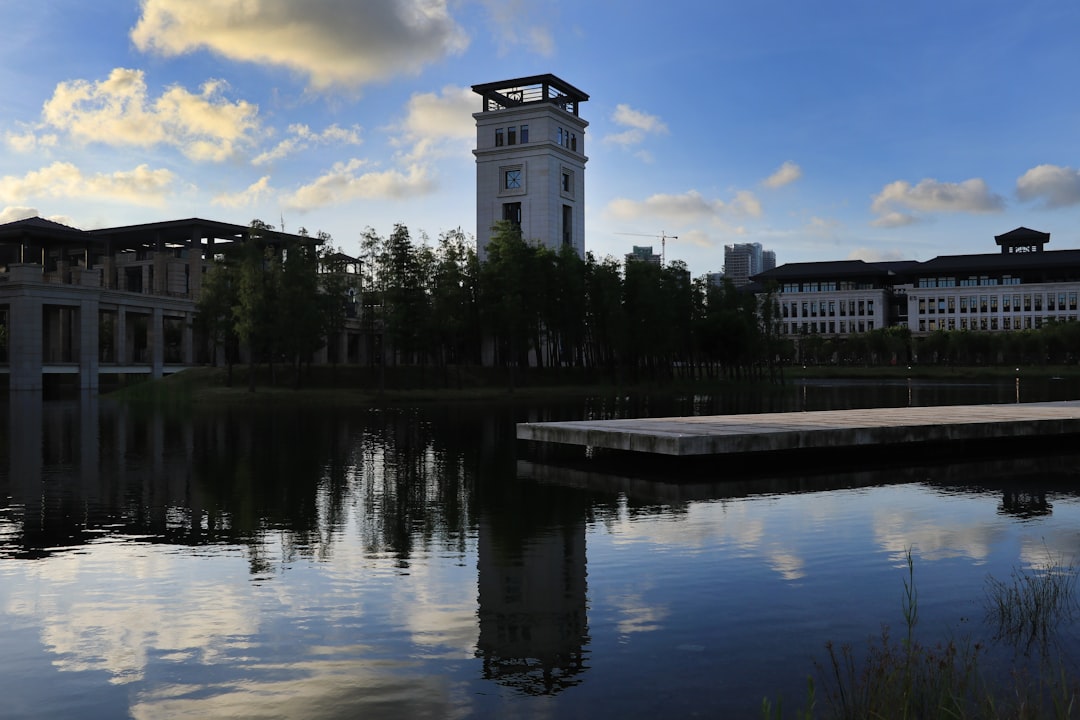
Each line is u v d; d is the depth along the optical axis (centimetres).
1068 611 1070
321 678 858
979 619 1040
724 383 10450
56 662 906
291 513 1759
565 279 8706
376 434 3753
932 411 3622
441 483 2188
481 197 12256
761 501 1912
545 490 2075
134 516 1720
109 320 12938
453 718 764
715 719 759
